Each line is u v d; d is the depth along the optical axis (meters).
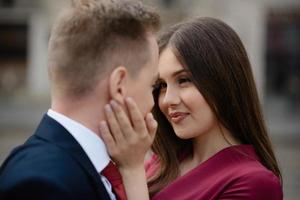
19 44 33.00
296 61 34.69
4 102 29.88
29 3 31.97
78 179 2.12
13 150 2.24
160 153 2.91
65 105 2.24
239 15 29.48
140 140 2.38
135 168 2.42
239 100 2.64
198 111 2.63
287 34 34.28
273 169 2.74
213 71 2.59
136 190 2.41
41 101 30.61
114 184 2.33
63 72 2.21
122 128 2.33
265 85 34.38
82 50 2.18
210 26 2.66
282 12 32.31
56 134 2.21
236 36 2.68
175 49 2.63
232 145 2.71
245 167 2.60
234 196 2.54
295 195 10.90
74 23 2.19
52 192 2.03
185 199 2.64
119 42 2.21
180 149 2.94
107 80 2.21
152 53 2.28
